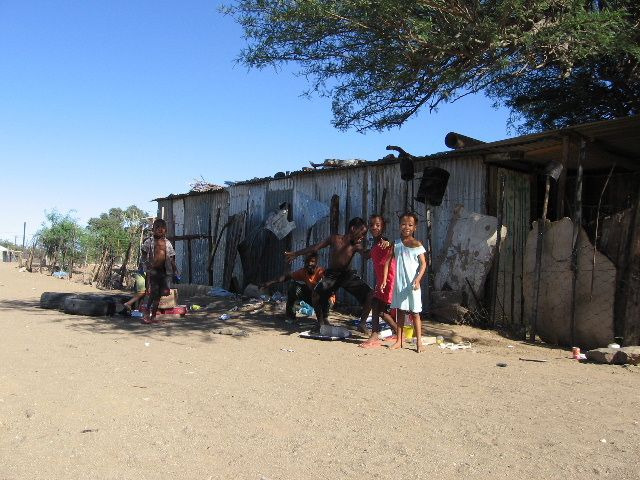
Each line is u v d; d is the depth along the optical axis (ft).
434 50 29.45
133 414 14.12
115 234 88.84
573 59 32.07
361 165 41.83
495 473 10.91
